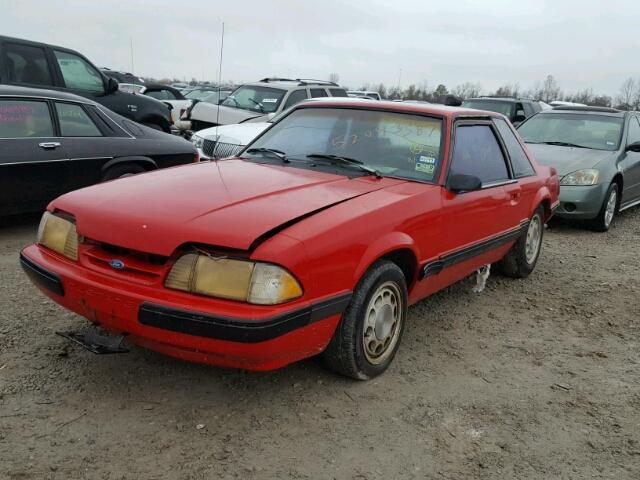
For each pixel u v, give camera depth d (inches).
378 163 159.2
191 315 106.0
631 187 354.6
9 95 239.9
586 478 110.7
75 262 124.9
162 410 121.4
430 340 167.5
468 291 212.5
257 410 123.9
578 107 389.1
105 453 107.0
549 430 125.5
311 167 157.2
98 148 262.8
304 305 112.4
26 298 173.9
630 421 131.1
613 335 181.0
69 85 370.6
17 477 99.2
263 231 110.5
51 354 140.9
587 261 264.8
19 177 237.5
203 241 109.3
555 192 235.5
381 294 136.5
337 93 490.6
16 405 119.5
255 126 364.5
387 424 122.9
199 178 141.2
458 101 256.8
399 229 135.9
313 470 106.7
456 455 114.7
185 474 103.0
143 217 116.5
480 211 170.7
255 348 107.0
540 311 197.3
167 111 428.5
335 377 139.5
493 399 136.6
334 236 118.6
